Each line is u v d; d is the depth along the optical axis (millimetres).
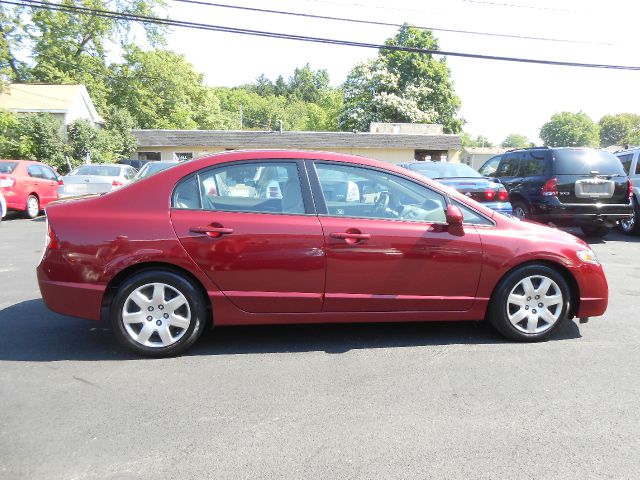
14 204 12523
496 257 4062
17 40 30422
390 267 3932
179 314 3807
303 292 3879
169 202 3799
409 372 3629
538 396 3273
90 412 2998
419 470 2488
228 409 3066
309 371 3631
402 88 43625
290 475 2438
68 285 3688
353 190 4047
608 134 107938
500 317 4164
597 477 2445
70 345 4051
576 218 9008
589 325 4691
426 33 42938
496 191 8195
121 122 30688
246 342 4199
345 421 2945
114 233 3680
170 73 40906
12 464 2475
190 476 2418
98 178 12969
